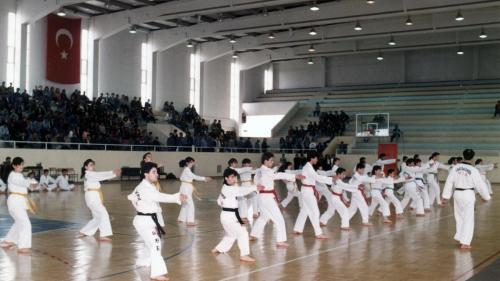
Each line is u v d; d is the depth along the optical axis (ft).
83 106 97.66
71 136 88.12
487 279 24.22
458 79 135.03
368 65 145.48
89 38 107.86
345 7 92.68
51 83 101.19
